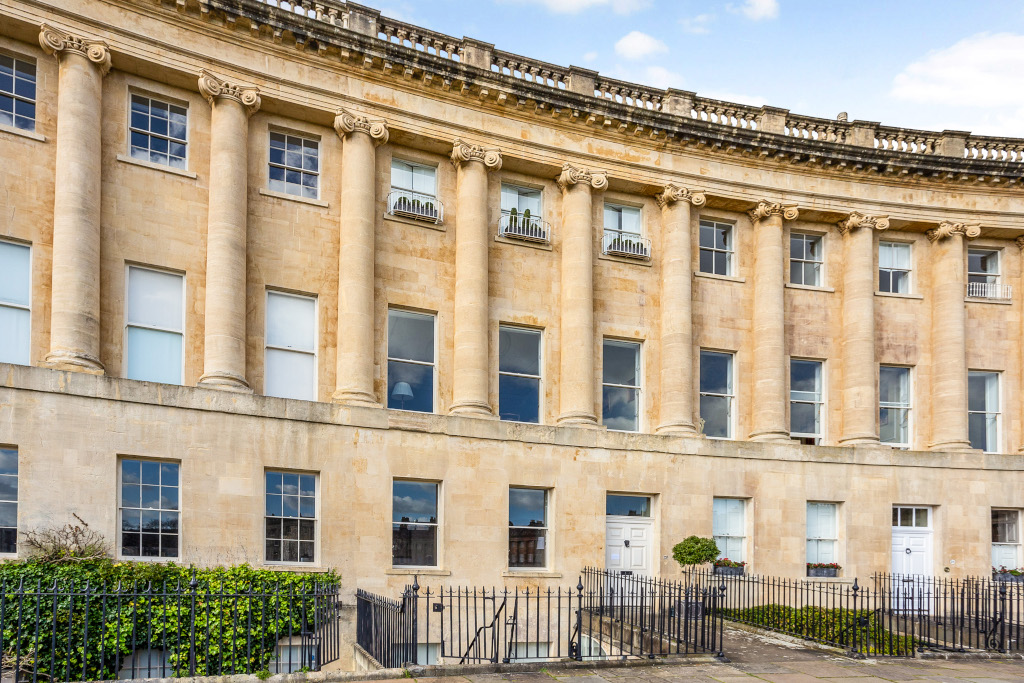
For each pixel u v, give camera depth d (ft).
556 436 86.53
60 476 63.21
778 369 99.50
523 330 92.94
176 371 75.10
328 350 81.82
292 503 74.59
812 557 97.50
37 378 63.21
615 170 96.12
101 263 71.82
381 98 85.66
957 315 106.01
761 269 101.81
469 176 89.10
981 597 95.14
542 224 94.84
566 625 83.05
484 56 92.12
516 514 85.25
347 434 76.89
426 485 81.51
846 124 106.73
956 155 109.50
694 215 101.40
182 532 67.92
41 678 54.70
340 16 85.76
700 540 82.53
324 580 69.15
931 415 106.32
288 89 81.05
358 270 81.66
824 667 59.21
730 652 63.72
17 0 68.44
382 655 57.57
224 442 70.69
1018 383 108.78
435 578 78.74
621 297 96.58
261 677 48.52
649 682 52.39
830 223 106.73
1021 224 108.17
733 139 99.25
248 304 78.69
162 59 74.90
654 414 96.12
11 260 69.10
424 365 87.61
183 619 58.80
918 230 109.29
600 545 86.74
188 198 77.05
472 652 78.74
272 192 81.15
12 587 55.36
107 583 59.21
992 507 102.32
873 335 103.76
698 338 99.40
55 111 71.72
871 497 98.63
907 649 66.90
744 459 94.84
